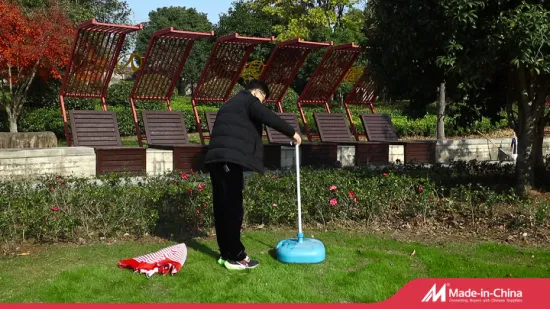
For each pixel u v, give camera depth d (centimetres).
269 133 1223
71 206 584
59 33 1359
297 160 480
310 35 2686
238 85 1966
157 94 1180
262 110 444
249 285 415
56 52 1366
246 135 442
